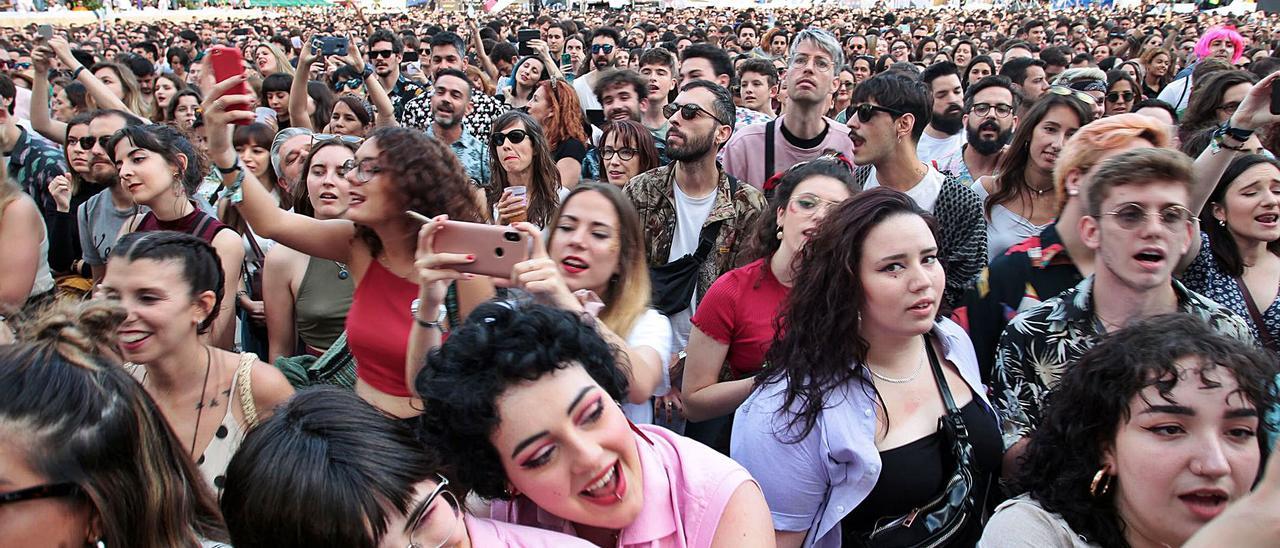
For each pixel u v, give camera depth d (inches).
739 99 300.0
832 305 81.2
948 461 82.1
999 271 110.7
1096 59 510.0
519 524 66.3
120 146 131.1
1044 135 146.0
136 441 54.6
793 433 81.7
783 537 82.9
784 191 114.9
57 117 295.1
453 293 97.4
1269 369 61.0
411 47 458.9
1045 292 106.7
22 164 200.5
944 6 1754.4
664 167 159.9
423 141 100.5
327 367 115.5
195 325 89.7
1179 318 65.3
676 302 148.3
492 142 172.6
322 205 139.2
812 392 80.9
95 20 1262.3
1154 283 87.4
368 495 50.5
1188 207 87.3
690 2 1781.5
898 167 147.8
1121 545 64.6
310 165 143.0
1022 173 152.3
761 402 86.3
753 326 110.8
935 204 144.3
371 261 107.5
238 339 167.5
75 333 55.1
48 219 191.9
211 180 169.0
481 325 58.7
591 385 57.7
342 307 130.1
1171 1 1408.7
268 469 50.8
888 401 82.5
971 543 81.9
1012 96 189.2
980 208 144.9
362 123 231.3
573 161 212.8
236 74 105.7
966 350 89.6
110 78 315.3
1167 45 386.6
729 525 64.1
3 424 49.1
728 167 193.8
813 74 181.3
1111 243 88.8
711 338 113.3
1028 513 66.7
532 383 56.3
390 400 102.5
